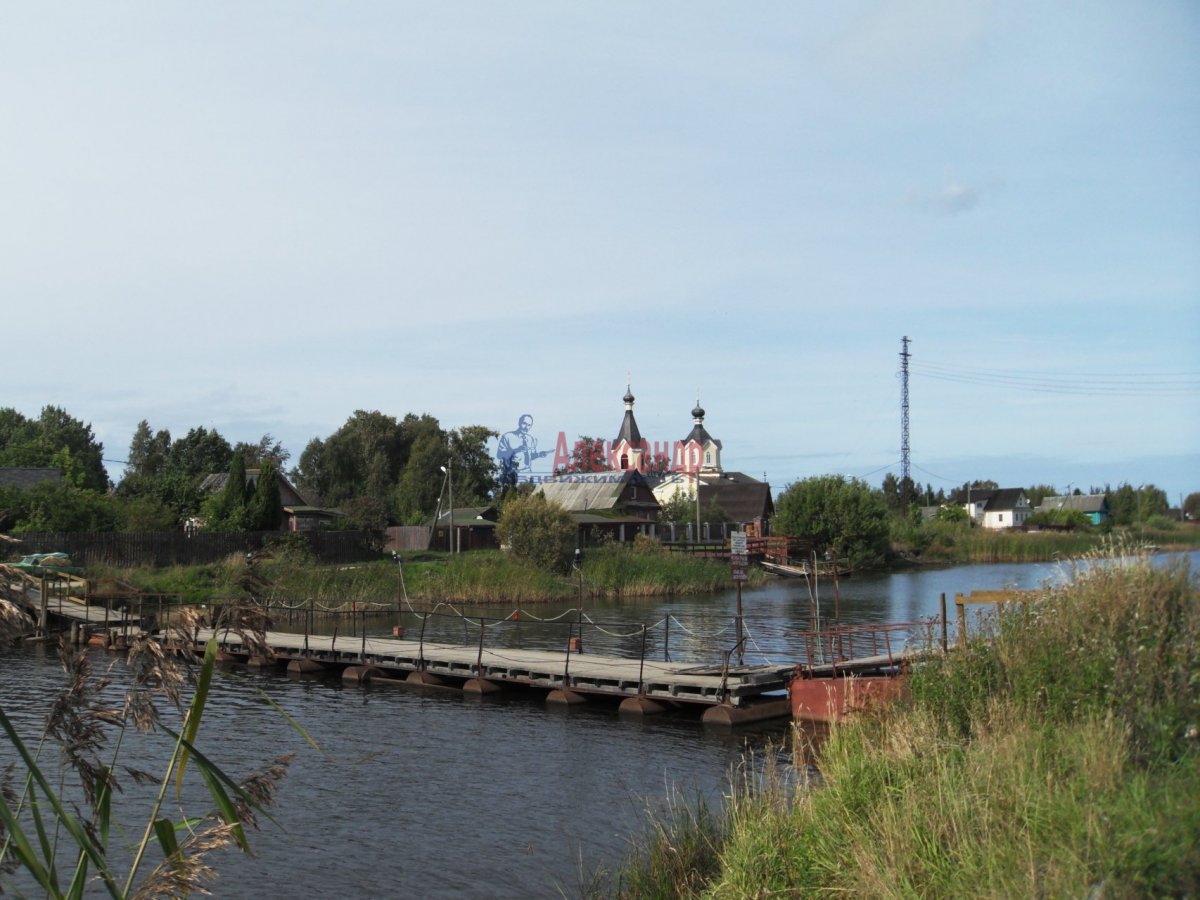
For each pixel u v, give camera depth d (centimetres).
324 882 1267
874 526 7638
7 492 5250
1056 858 705
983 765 935
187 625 595
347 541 6122
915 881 802
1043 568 6925
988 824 820
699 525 8531
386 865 1328
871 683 1695
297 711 2389
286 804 1603
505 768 1839
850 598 5462
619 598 5644
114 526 5503
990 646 1354
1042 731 980
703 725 2217
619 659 2756
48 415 10825
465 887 1249
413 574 5378
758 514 10775
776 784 1193
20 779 1523
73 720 616
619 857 1340
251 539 5566
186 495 6906
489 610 4928
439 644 3142
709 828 1221
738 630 2472
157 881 575
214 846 588
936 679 1389
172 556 5219
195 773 1752
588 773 1800
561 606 5159
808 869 927
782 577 7125
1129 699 930
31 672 2861
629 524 8575
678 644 3534
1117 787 782
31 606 545
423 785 1723
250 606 601
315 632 3894
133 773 626
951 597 5394
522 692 2642
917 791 948
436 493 9669
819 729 2100
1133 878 653
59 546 4809
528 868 1311
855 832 908
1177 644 937
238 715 2314
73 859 1283
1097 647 1086
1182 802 707
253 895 1227
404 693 2656
